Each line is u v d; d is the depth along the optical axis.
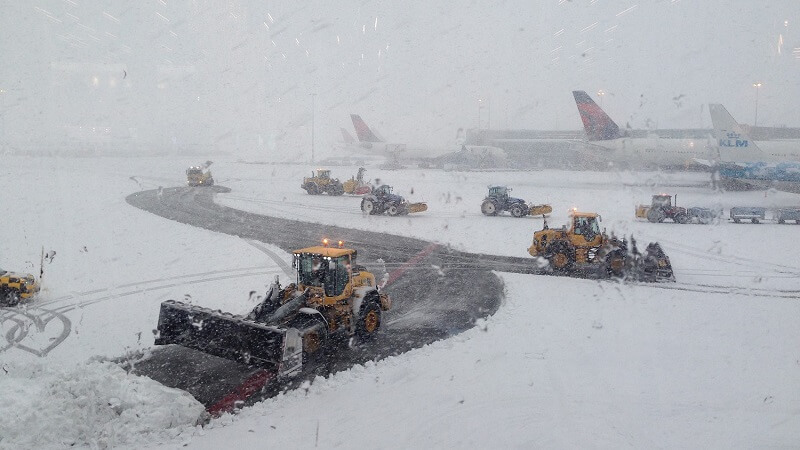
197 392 8.98
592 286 16.52
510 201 32.84
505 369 9.85
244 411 8.27
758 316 12.87
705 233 25.77
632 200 38.22
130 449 6.96
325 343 11.09
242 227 27.75
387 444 7.11
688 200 38.19
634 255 17.89
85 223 26.89
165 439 7.26
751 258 20.17
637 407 8.14
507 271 18.97
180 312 10.39
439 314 13.83
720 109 38.97
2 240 21.69
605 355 10.46
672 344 11.02
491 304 14.73
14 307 13.61
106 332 11.78
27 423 6.96
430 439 7.22
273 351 9.21
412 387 9.16
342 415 8.09
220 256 20.50
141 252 20.89
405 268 19.47
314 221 30.39
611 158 51.94
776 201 37.38
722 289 15.77
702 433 7.26
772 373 9.36
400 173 64.88
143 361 10.28
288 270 18.22
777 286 15.98
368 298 11.94
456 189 47.09
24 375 8.59
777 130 63.00
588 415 7.88
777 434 7.16
